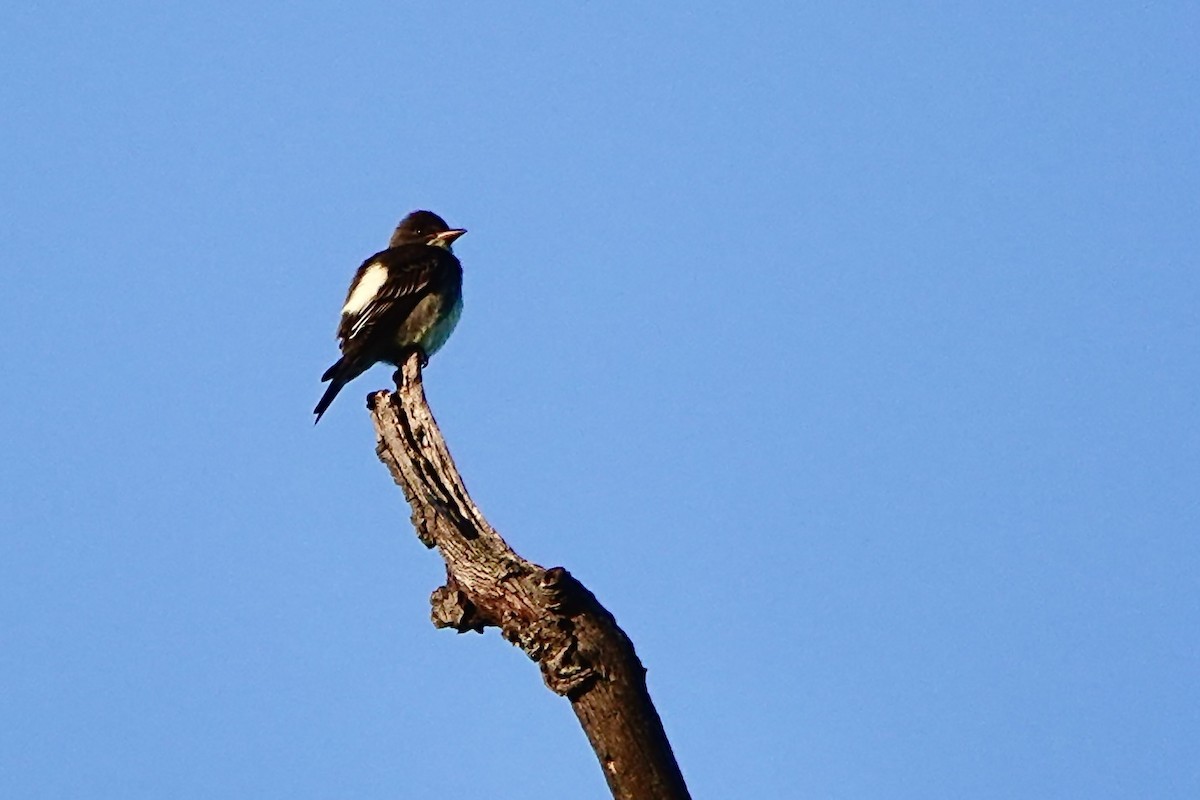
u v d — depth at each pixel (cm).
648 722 1103
